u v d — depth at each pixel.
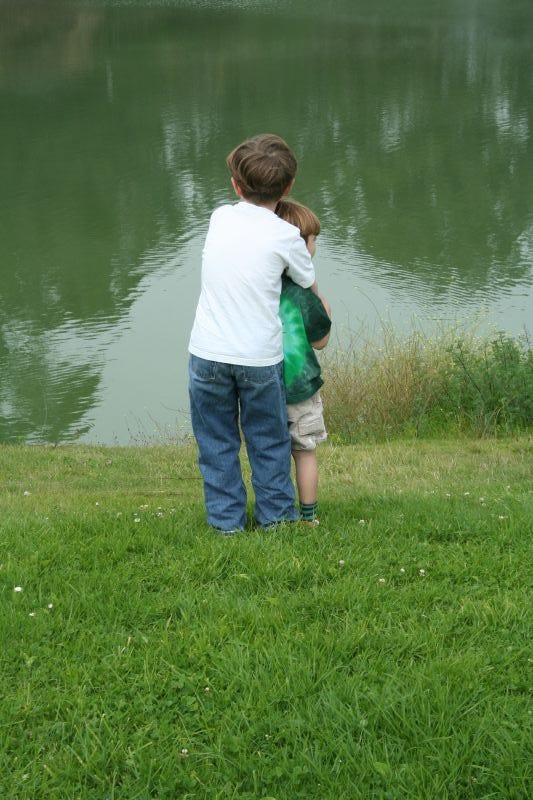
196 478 10.86
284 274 5.41
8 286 26.67
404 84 60.25
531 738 3.51
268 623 4.41
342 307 23.78
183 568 5.06
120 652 4.16
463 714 3.67
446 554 5.30
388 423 14.67
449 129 47.97
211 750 3.53
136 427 17.73
